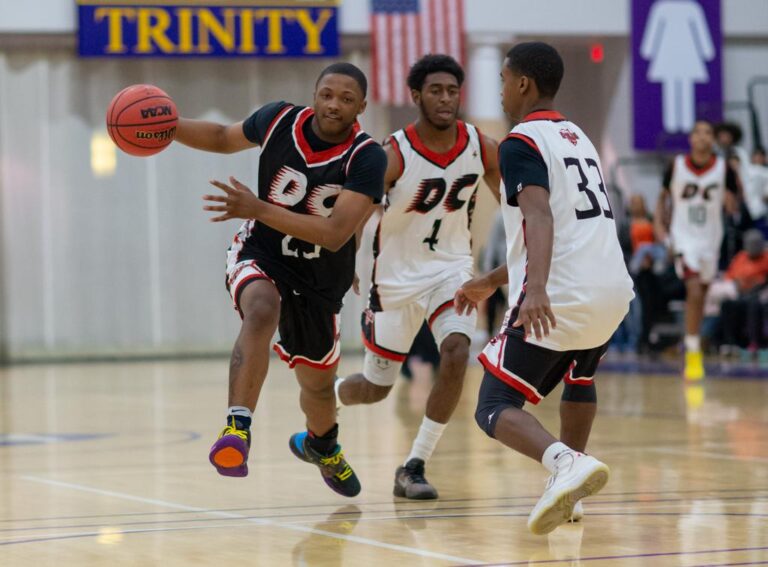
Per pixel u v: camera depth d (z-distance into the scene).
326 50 31.56
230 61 31.78
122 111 8.03
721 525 7.81
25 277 30.94
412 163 9.80
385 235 10.05
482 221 32.56
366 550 7.09
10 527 8.01
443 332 9.65
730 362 25.00
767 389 19.14
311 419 9.12
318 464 9.24
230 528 7.94
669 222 21.22
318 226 7.76
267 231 8.44
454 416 15.96
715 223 20.64
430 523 8.09
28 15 30.00
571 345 7.32
